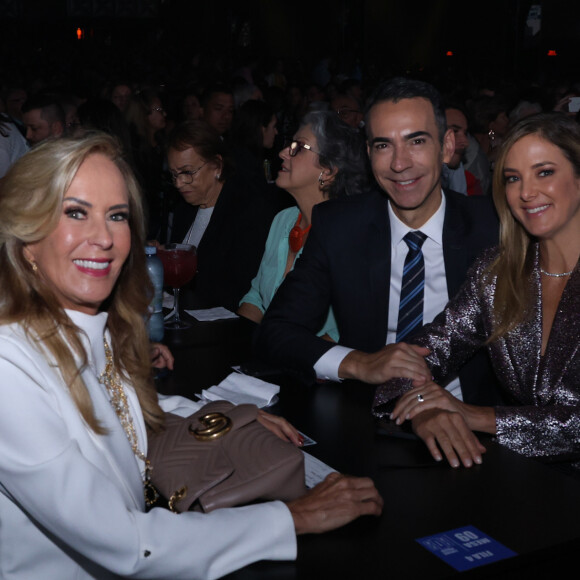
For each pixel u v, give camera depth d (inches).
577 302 62.6
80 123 158.1
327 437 56.1
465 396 75.2
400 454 53.3
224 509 41.7
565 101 210.4
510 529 43.0
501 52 595.2
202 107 224.2
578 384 62.7
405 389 60.7
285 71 471.8
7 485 38.3
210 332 84.5
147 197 140.5
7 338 40.0
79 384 41.3
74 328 43.5
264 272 103.0
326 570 39.4
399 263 76.9
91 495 37.8
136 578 38.4
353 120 207.2
